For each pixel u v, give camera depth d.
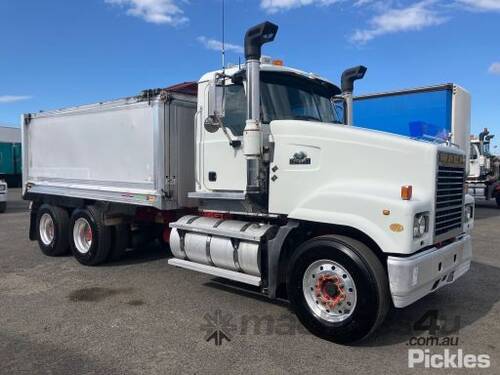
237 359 4.29
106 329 5.02
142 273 7.44
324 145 5.07
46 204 9.02
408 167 4.68
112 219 7.81
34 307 5.75
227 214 6.16
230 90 5.89
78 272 7.54
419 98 13.64
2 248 9.73
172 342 4.67
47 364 4.18
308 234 5.36
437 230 4.77
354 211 4.63
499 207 20.09
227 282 6.87
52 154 8.89
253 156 5.33
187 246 6.23
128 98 7.16
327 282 4.74
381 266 4.51
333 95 6.88
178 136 6.87
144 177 6.97
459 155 5.26
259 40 5.24
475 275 7.44
